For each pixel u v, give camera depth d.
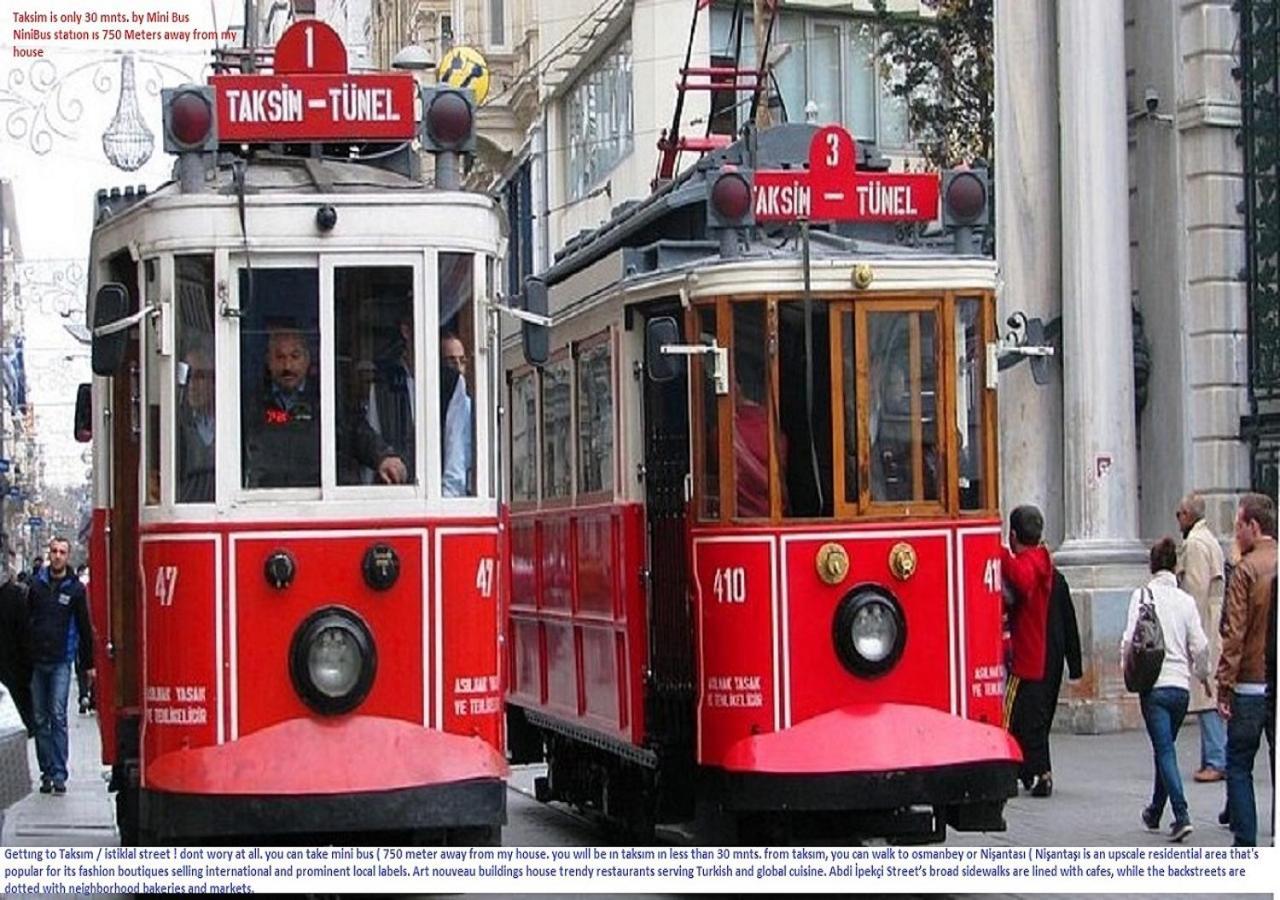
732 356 13.57
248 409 12.13
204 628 12.00
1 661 20.94
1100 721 23.14
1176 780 15.63
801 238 13.58
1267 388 23.72
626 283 14.59
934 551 13.52
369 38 62.41
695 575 13.69
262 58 15.05
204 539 12.03
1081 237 23.92
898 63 33.28
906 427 13.59
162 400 12.19
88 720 32.91
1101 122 23.94
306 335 12.20
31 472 72.56
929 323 13.62
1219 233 24.08
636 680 14.52
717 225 13.75
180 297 12.21
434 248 12.30
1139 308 24.97
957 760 13.09
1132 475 23.94
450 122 12.63
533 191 45.25
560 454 16.83
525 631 18.30
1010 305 24.67
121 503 13.34
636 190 37.56
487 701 12.34
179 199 12.19
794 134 15.37
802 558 13.39
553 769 18.11
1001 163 24.91
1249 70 23.98
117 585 13.42
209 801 11.70
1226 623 14.27
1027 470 24.36
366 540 12.13
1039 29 24.83
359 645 12.02
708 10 36.38
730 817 14.98
